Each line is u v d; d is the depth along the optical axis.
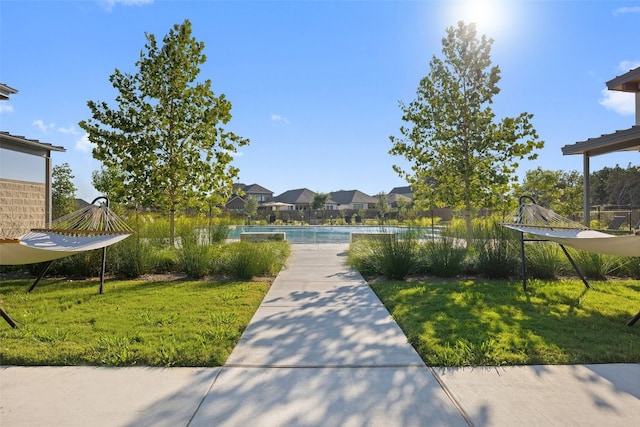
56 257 5.29
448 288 6.06
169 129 10.38
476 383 2.74
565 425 2.20
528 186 20.14
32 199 11.42
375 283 6.56
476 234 8.55
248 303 5.07
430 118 10.46
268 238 13.48
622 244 4.32
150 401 2.49
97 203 6.98
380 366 3.05
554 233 6.06
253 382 2.76
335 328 4.04
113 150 10.12
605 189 32.78
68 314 4.53
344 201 60.69
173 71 10.05
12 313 4.59
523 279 5.98
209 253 7.61
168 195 10.57
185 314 4.53
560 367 3.01
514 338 3.60
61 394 2.59
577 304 4.98
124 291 5.85
